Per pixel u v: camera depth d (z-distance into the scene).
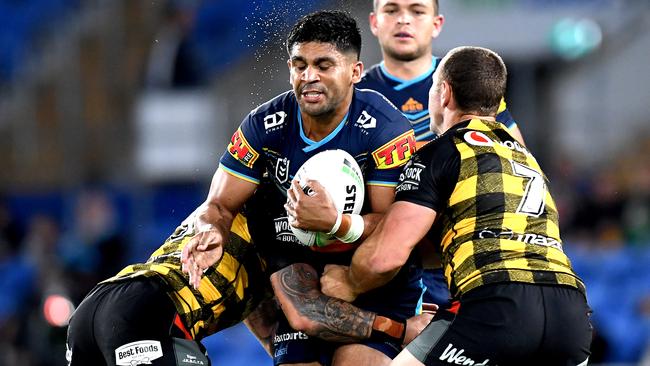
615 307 39.06
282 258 16.80
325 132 15.80
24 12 55.81
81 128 47.34
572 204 44.44
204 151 43.09
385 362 16.12
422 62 20.91
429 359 14.72
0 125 52.16
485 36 48.59
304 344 16.91
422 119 20.83
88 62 50.66
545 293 14.45
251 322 18.56
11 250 43.34
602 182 46.78
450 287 15.11
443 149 15.41
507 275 14.45
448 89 16.17
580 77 53.84
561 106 53.59
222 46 48.59
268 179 16.61
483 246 14.74
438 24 21.09
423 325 16.47
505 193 15.12
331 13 15.32
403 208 15.12
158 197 42.84
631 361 36.25
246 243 16.98
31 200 45.06
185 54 43.28
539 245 14.86
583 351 14.72
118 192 42.69
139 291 15.63
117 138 47.22
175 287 15.92
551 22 49.16
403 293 16.73
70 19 53.81
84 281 31.97
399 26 20.45
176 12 44.25
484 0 48.59
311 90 15.10
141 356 15.30
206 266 15.50
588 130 53.56
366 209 16.06
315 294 16.22
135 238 38.56
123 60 50.09
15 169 49.88
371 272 15.09
